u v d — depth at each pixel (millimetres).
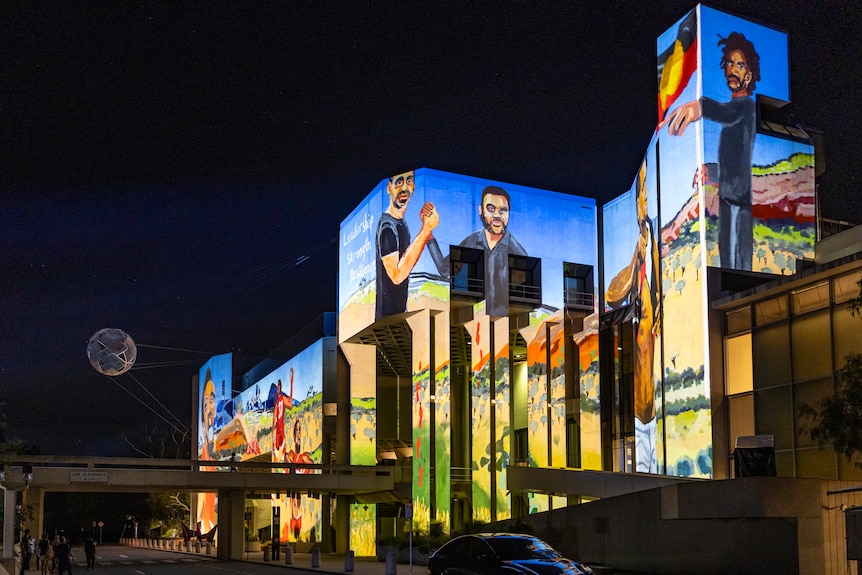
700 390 39438
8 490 33062
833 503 23906
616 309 58156
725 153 41969
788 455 34812
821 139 46000
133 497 126125
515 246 58250
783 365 35656
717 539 25844
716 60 42844
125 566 47125
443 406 54875
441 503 53812
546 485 42250
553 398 57750
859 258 31375
